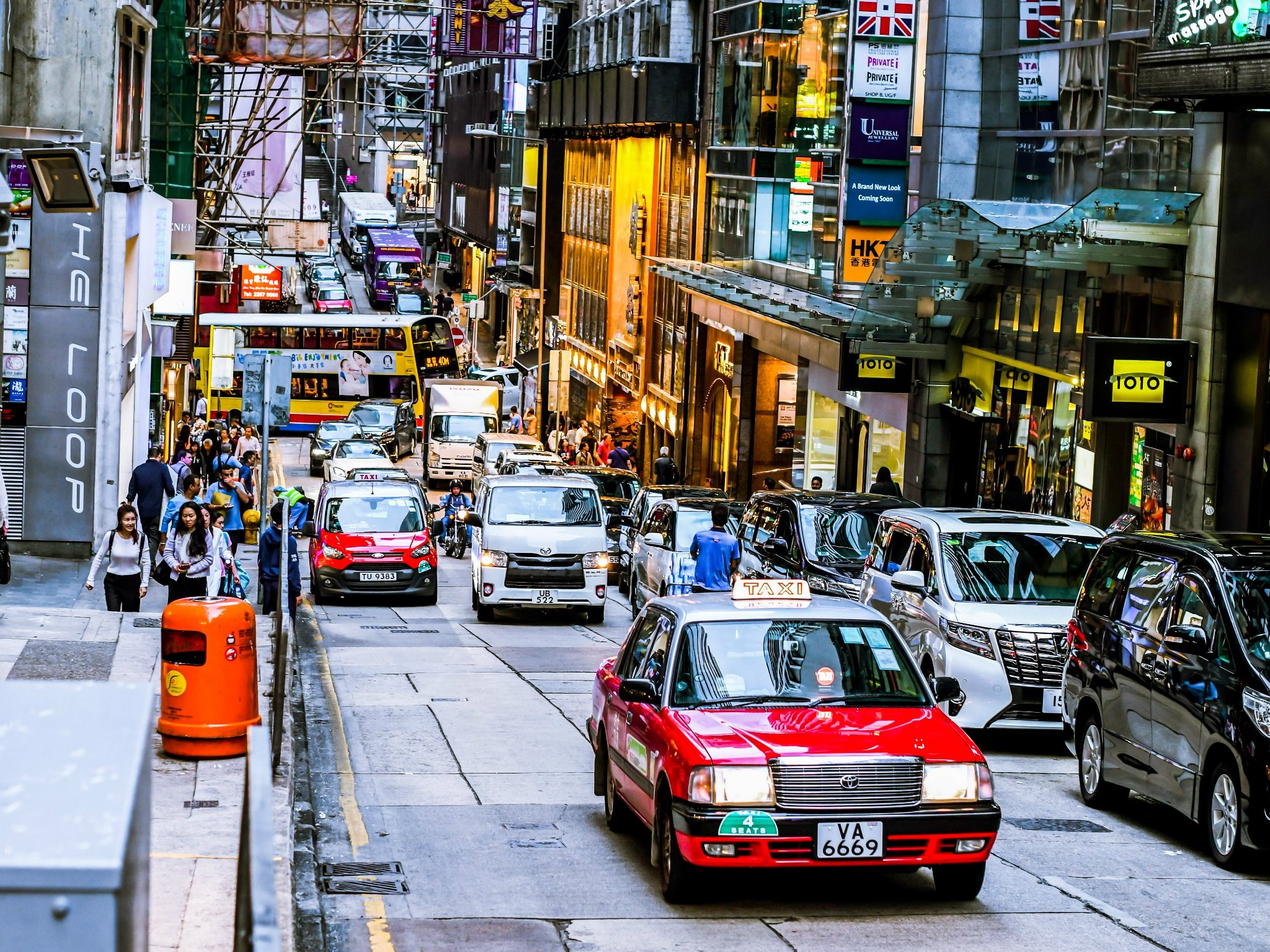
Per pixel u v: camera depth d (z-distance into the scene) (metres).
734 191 108.12
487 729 37.81
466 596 75.12
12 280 65.25
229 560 48.25
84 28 66.94
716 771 21.78
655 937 20.89
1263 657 26.11
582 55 154.12
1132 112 56.78
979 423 72.44
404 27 151.12
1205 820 26.45
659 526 65.38
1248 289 47.94
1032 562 38.00
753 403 109.88
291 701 38.44
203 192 135.38
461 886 23.48
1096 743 30.91
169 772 28.08
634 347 140.25
